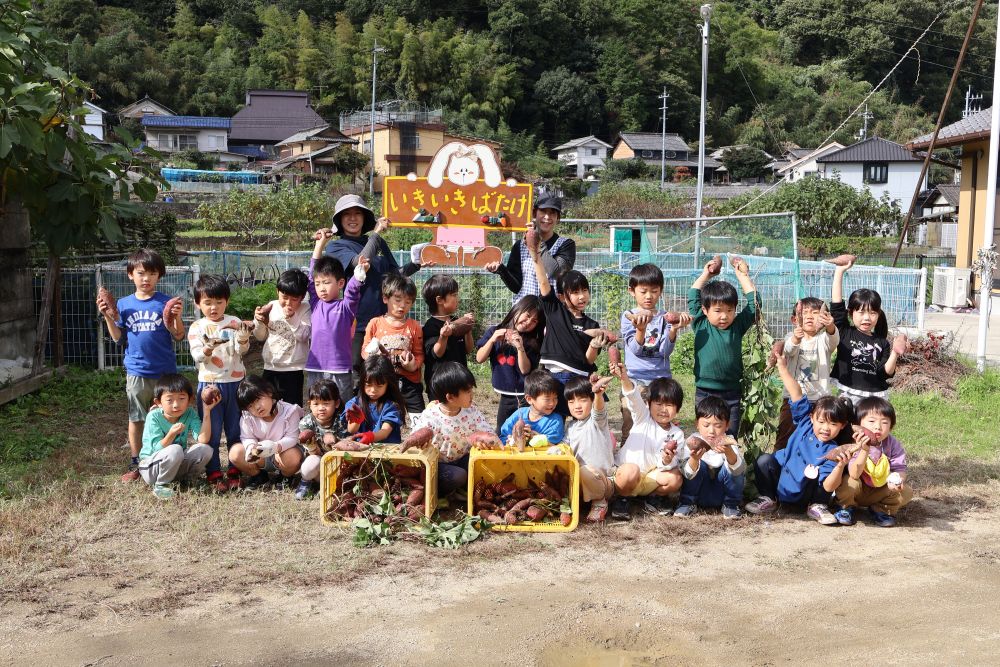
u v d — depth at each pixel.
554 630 3.48
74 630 3.43
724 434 4.91
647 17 74.62
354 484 4.78
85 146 7.05
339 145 49.28
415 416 5.04
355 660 3.22
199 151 56.03
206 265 14.63
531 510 4.66
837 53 75.88
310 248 27.42
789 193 31.83
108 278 9.16
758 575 4.08
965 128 18.16
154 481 5.02
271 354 5.73
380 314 6.04
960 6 55.25
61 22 66.44
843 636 3.46
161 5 79.12
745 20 76.94
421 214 7.24
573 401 4.86
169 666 3.16
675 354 9.66
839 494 4.75
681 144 66.50
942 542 4.55
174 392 5.02
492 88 69.25
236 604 3.68
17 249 7.77
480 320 10.32
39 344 8.05
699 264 13.77
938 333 10.77
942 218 36.22
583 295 5.36
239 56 73.81
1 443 6.08
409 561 4.18
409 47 68.12
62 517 4.64
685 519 4.88
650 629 3.50
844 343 5.52
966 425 7.06
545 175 61.19
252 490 5.18
